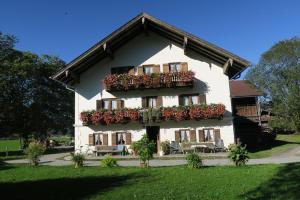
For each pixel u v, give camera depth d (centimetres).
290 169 1404
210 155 2498
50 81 5094
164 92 2916
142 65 2962
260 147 3203
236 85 4206
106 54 2983
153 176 1419
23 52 4831
